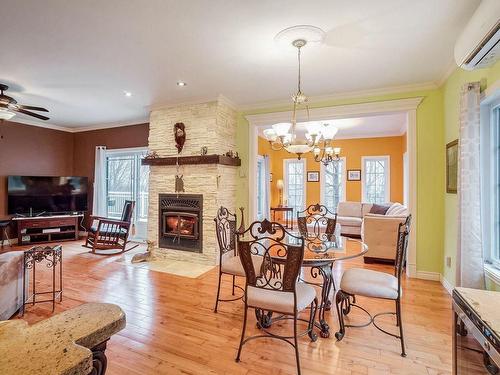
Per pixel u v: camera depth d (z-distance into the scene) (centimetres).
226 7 202
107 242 480
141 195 585
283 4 198
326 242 272
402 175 701
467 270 236
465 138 242
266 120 443
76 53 276
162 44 257
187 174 439
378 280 221
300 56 279
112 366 186
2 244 520
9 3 199
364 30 231
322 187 794
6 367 49
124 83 358
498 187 242
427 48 261
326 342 215
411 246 363
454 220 303
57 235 576
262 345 211
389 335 224
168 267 407
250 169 455
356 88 371
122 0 196
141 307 275
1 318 229
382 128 653
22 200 541
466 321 106
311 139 293
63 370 50
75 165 658
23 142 571
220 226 298
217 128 420
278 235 518
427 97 353
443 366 186
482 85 236
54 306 274
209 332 229
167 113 458
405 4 198
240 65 301
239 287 325
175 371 181
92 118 555
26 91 390
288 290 184
